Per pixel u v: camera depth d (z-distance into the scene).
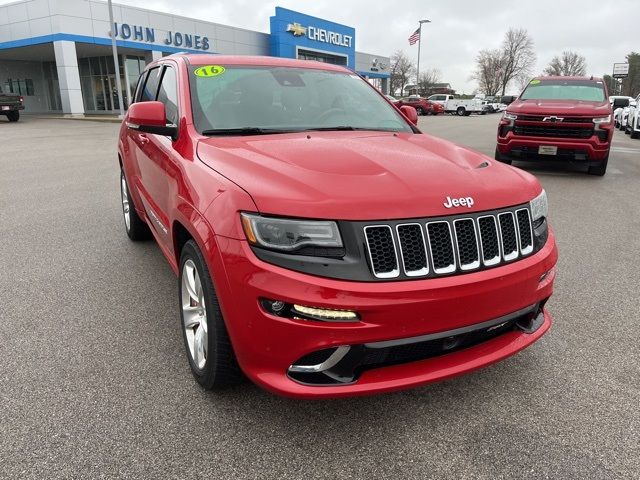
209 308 2.42
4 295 3.95
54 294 3.97
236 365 2.47
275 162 2.51
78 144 15.34
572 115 9.11
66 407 2.57
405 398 2.69
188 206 2.60
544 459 2.26
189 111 3.23
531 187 2.70
